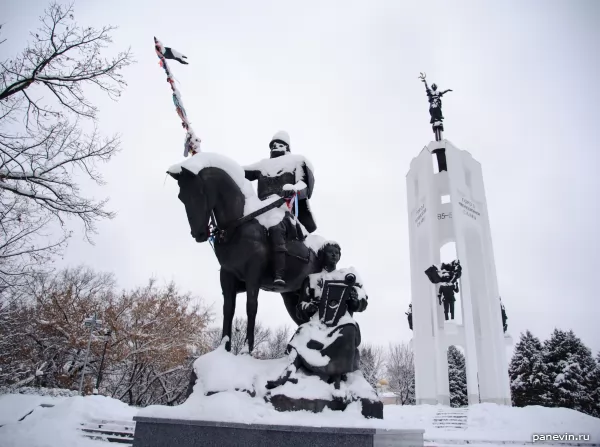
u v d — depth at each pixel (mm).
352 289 4914
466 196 29391
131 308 31656
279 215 5062
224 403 3803
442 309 27172
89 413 14227
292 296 5594
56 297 29109
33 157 13641
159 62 5363
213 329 37656
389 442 3891
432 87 34031
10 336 26672
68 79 13438
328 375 4438
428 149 30703
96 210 14477
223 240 4758
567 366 40812
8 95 12984
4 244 14070
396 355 55531
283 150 6195
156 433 3871
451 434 15672
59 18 13188
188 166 4445
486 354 26797
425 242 29469
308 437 3557
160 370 31422
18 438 11453
